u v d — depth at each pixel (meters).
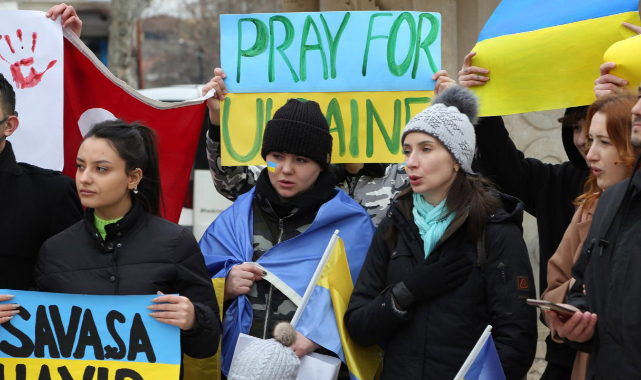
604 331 3.24
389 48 4.65
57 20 4.56
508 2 4.72
